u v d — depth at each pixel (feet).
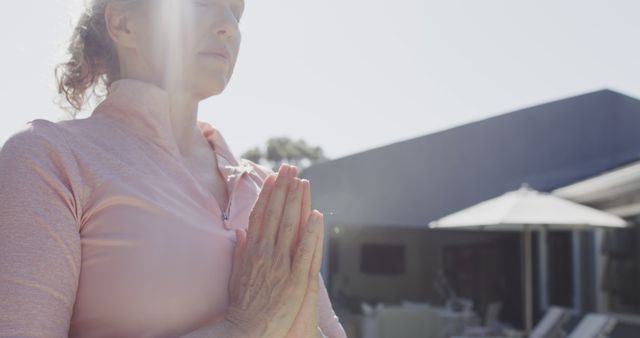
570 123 57.41
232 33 3.72
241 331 2.99
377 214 53.93
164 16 3.60
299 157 153.99
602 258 47.29
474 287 65.62
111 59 3.93
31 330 2.61
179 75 3.62
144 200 3.03
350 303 56.34
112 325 2.90
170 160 3.32
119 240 2.94
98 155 3.09
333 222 53.26
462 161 55.72
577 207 32.32
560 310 35.47
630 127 57.82
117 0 3.64
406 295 71.97
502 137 56.49
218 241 3.20
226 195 3.74
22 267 2.66
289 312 3.10
